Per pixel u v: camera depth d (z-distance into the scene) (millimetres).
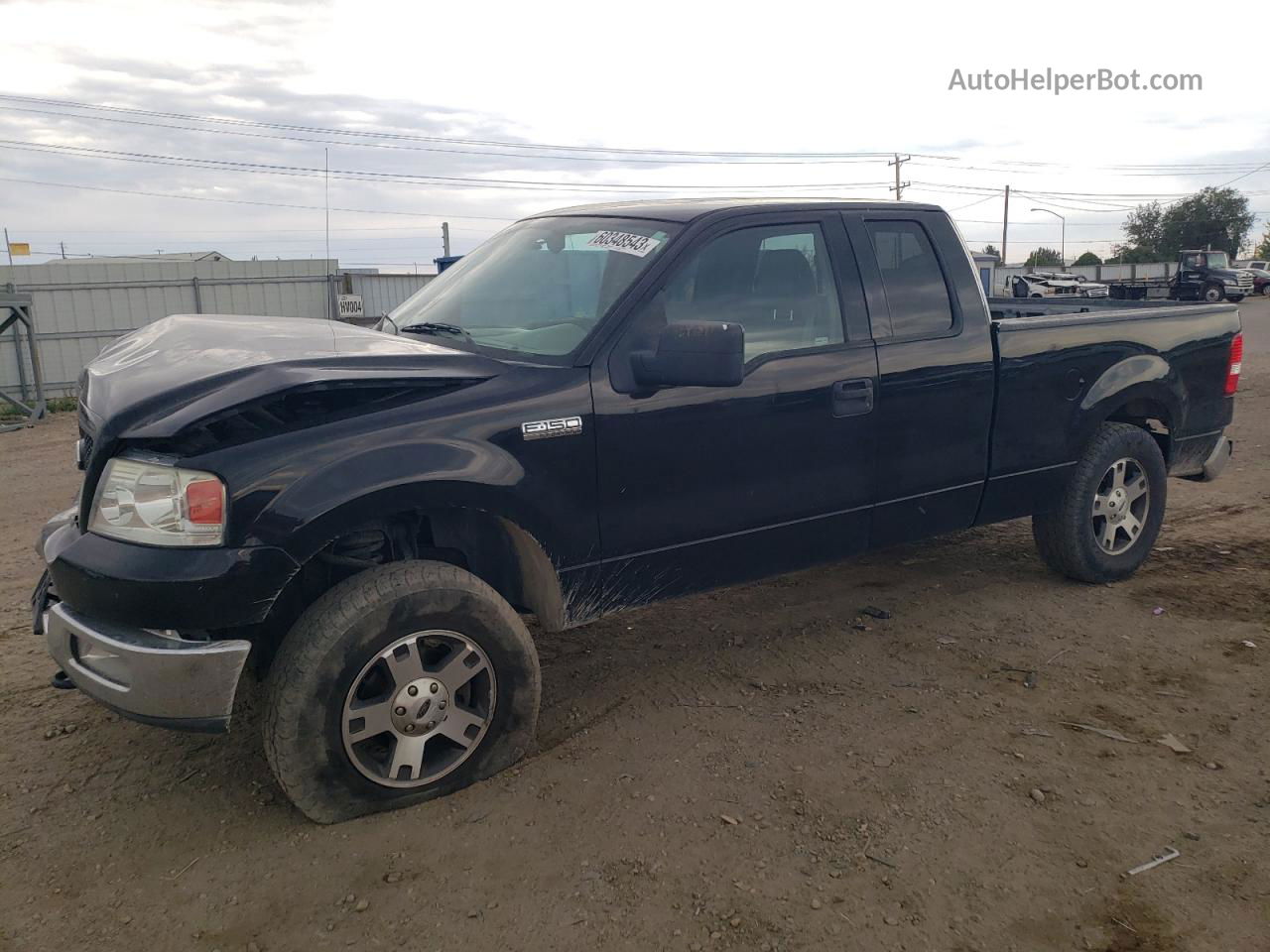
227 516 2680
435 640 3021
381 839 2900
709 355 3064
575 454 3234
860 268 3994
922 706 3730
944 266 4254
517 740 3246
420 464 2904
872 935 2480
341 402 2953
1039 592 4973
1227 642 4293
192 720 2725
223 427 2783
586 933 2498
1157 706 3707
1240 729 3520
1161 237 90625
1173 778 3195
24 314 14375
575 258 3756
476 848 2852
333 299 22359
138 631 2721
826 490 3879
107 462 2783
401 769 3047
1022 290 35844
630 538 3426
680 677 4035
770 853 2812
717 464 3566
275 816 3035
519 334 3543
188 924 2559
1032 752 3373
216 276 21172
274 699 2822
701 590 3697
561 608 3350
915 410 4070
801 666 4125
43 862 2830
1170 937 2465
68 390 18891
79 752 3457
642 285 3424
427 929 2521
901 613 4734
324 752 2871
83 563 2723
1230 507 6547
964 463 4301
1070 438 4664
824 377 3783
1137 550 5082
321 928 2531
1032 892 2639
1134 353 4852
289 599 3256
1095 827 2932
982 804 3053
